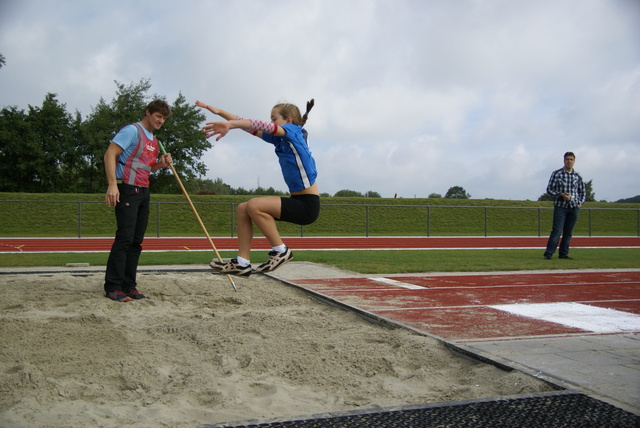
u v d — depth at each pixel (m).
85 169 38.91
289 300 5.98
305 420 2.37
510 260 11.33
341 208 26.19
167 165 6.11
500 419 2.40
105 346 3.89
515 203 30.33
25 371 3.15
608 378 3.09
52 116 36.41
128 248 5.93
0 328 4.26
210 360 3.60
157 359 3.58
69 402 2.80
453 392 2.95
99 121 38.00
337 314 5.30
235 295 6.20
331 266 9.77
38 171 35.25
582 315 5.36
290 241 18.77
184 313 5.20
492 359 3.44
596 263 10.65
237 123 3.08
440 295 6.60
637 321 5.07
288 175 3.32
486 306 5.86
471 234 24.86
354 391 3.01
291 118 3.40
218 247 15.48
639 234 23.03
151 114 5.84
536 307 5.81
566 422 2.38
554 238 11.66
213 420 2.52
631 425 2.35
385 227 25.88
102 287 6.48
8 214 22.86
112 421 2.51
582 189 11.73
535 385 2.94
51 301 5.62
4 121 35.00
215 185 48.78
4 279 7.03
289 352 3.74
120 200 5.76
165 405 2.74
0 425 2.42
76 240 17.52
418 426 2.32
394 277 8.32
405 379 3.25
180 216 24.36
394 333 4.36
